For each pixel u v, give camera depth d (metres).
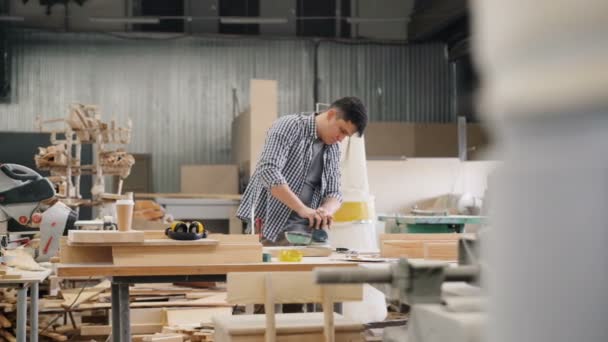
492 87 0.62
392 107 10.87
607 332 0.57
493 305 0.64
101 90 10.42
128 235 2.61
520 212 0.60
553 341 0.59
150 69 10.54
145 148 10.51
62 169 5.36
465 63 10.32
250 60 10.73
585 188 0.57
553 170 0.58
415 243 3.06
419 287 1.14
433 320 1.10
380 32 10.63
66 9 9.92
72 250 2.71
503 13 0.60
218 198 8.55
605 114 0.55
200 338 3.59
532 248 0.59
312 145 3.86
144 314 4.31
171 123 10.57
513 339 0.61
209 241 2.69
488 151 0.69
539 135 0.59
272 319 1.97
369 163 7.99
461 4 9.12
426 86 10.85
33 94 10.25
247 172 8.55
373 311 3.71
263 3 10.00
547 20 0.56
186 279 2.71
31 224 4.38
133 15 10.09
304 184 3.87
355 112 3.76
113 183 9.04
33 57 10.26
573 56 0.55
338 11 10.06
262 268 2.69
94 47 10.42
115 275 2.58
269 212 3.80
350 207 4.09
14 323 4.86
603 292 0.57
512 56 0.59
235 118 9.95
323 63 10.82
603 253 0.57
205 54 10.66
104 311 5.36
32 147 6.63
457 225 4.18
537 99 0.57
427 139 9.16
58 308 4.97
